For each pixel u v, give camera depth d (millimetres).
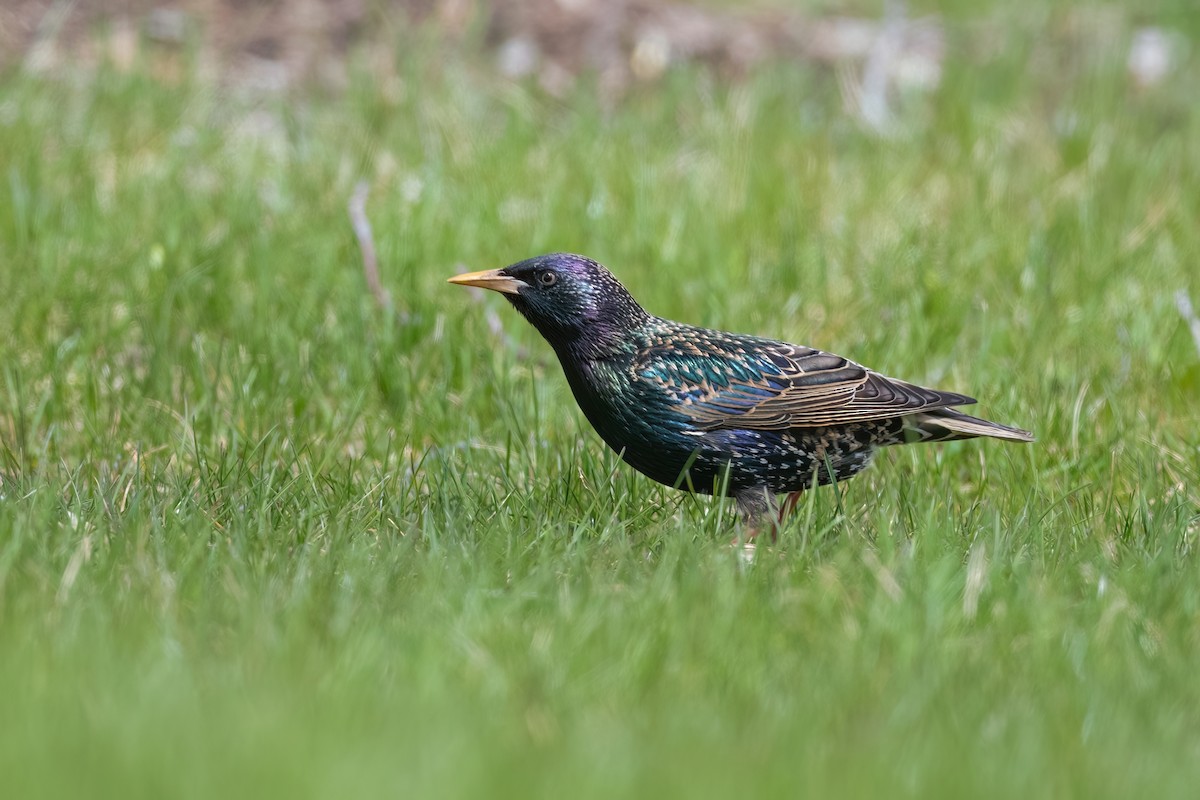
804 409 9773
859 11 22812
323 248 13953
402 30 19672
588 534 9180
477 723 6746
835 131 18219
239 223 14320
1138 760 6656
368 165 15820
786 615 7918
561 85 19516
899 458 10992
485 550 8703
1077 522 9695
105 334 12680
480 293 13328
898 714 6961
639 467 10094
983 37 22062
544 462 10859
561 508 9758
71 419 11602
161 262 13477
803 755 6574
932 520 9125
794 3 22672
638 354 9797
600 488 9961
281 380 11883
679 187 15961
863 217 15359
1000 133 17844
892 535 8992
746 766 6449
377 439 11430
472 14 20406
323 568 8352
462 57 19609
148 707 6594
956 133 17859
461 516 9531
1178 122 19516
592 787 6172
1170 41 22250
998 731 6879
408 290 13172
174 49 19219
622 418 9859
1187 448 11305
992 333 12953
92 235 14078
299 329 12734
